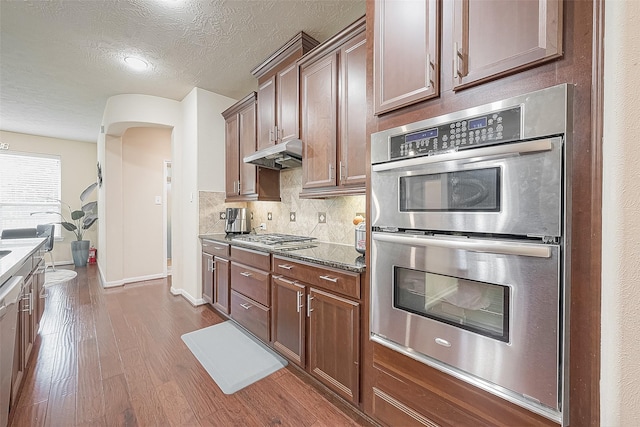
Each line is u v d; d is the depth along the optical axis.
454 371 1.05
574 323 0.80
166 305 3.31
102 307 3.23
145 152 4.43
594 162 0.75
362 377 1.49
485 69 0.96
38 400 1.65
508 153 0.88
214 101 3.41
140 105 3.45
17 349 1.66
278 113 2.49
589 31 0.77
